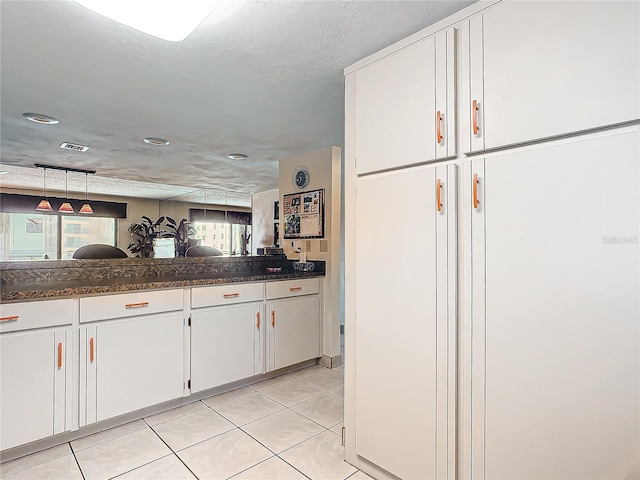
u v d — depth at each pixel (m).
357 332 1.81
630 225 1.05
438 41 1.48
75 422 1.98
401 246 1.61
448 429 1.44
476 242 1.37
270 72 1.93
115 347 2.13
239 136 3.06
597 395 1.11
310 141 3.22
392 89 1.65
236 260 3.49
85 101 2.29
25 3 1.34
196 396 2.56
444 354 1.45
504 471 1.30
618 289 1.07
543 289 1.21
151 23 1.33
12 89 2.11
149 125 2.77
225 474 1.72
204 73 1.93
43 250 6.38
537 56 1.21
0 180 5.57
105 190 6.60
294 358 3.13
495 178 1.32
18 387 1.82
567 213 1.16
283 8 1.40
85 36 1.57
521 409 1.26
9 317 1.79
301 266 3.59
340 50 1.72
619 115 1.06
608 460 1.08
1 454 1.80
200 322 2.53
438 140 1.47
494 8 1.32
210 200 7.27
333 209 3.36
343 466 1.80
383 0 1.35
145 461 1.82
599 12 1.09
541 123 1.20
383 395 1.68
